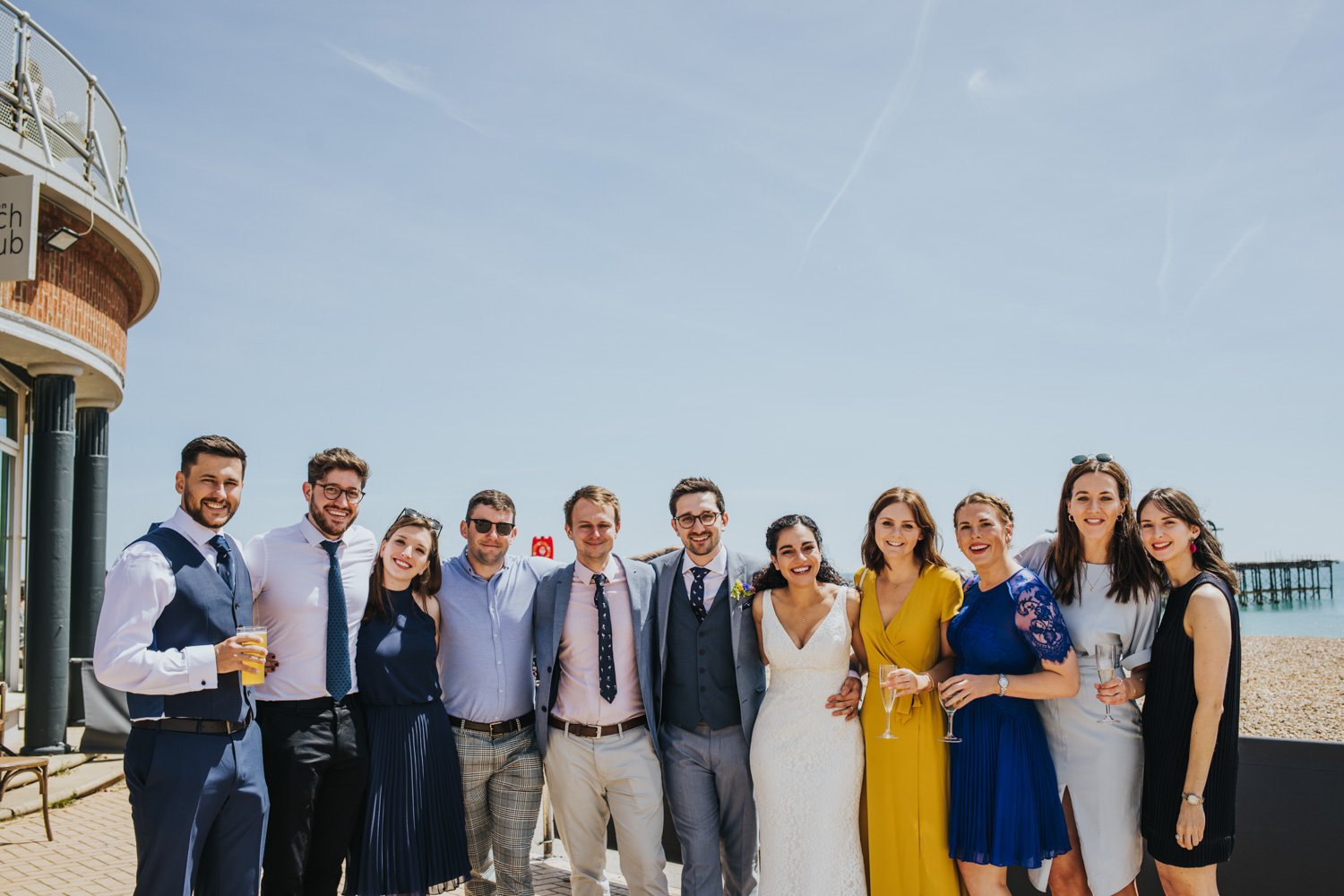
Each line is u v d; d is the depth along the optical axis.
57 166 9.48
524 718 4.83
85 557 12.70
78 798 9.26
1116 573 4.27
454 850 4.48
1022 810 4.06
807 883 4.36
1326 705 22.72
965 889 4.30
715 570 4.79
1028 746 4.13
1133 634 4.25
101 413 12.88
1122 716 4.15
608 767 4.68
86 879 6.73
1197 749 3.85
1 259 7.66
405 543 4.47
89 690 10.81
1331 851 4.57
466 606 4.78
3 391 12.12
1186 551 4.09
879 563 4.62
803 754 4.43
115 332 11.48
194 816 3.73
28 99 9.56
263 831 3.98
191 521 4.03
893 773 4.29
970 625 4.29
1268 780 4.74
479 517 4.77
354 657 4.41
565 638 4.79
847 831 4.42
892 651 4.40
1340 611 74.31
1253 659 35.41
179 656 3.72
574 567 4.86
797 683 4.52
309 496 4.39
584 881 4.81
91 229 10.34
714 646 4.71
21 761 7.79
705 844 4.65
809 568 4.49
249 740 3.96
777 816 4.44
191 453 4.02
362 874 4.27
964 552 4.33
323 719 4.21
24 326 9.55
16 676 12.63
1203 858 3.86
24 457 12.66
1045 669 4.11
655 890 4.71
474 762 4.68
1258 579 77.75
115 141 11.42
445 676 4.79
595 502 4.69
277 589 4.26
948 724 4.06
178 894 3.70
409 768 4.39
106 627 3.70
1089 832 4.13
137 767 3.76
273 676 4.20
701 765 4.71
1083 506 4.25
